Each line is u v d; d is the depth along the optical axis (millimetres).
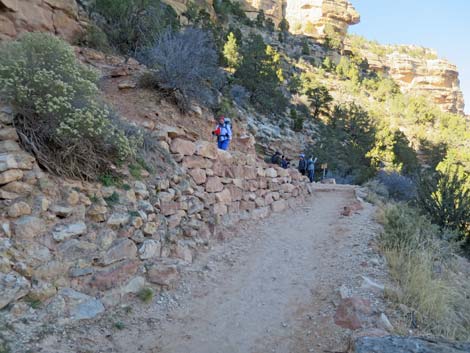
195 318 4285
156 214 5500
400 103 80625
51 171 4254
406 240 6797
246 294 5027
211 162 7578
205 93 10367
